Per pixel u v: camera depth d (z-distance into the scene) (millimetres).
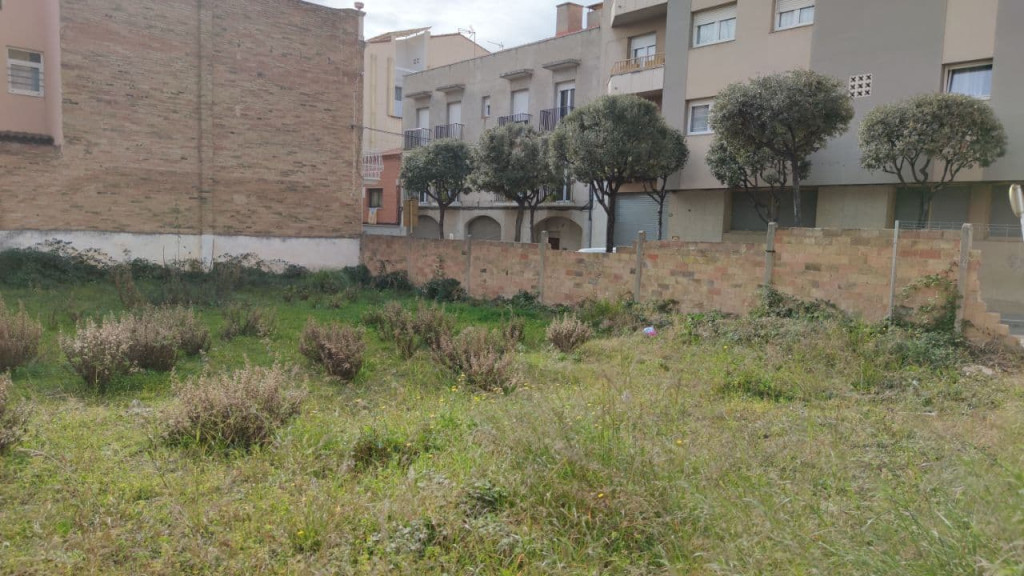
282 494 4531
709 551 3619
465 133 32188
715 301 13195
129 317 9516
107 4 18125
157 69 19047
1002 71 15422
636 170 19938
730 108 16656
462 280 18844
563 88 27859
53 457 5020
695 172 21500
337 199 22812
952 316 10125
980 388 8008
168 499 4402
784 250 12141
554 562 3732
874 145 15469
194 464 5180
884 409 7070
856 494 4359
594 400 6172
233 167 20562
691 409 6824
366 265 22984
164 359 8664
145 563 3654
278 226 21547
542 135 23984
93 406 7055
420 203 34219
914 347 9484
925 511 3650
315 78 22125
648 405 6301
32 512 4234
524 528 3947
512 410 5707
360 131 23391
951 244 10180
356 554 3832
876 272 10961
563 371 9195
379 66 40938
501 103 30312
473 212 31344
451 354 9172
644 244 14391
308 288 18688
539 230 28891
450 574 3645
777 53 19359
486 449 4988
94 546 3676
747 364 9023
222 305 15078
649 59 23891
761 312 11961
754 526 3734
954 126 14438
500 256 17688
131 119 18672
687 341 11406
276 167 21406
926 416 6781
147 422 6027
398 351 10352
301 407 6520
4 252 16484
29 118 18797
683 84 21672
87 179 18031
